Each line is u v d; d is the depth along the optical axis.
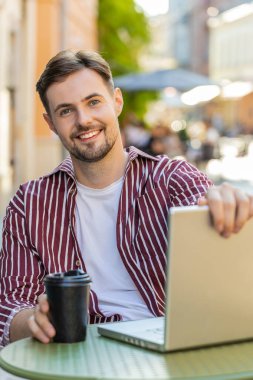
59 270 2.82
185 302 2.06
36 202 2.87
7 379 2.53
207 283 2.08
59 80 2.73
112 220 2.85
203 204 2.09
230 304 2.12
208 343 2.12
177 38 78.94
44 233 2.84
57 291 2.21
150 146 21.16
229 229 2.06
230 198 2.06
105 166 2.82
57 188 2.88
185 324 2.08
